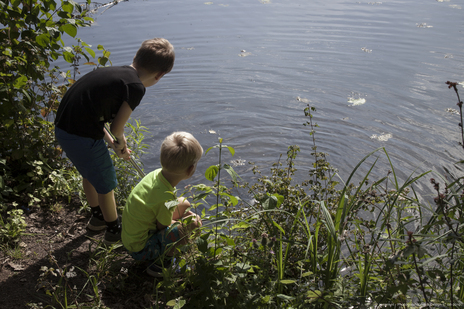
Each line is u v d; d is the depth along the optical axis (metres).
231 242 2.51
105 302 2.58
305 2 14.23
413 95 7.29
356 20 11.91
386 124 6.38
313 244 2.56
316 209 3.31
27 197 3.61
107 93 2.60
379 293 2.25
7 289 2.62
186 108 6.95
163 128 6.21
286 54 9.37
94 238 3.23
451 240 2.17
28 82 3.83
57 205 3.57
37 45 3.78
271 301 2.27
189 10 12.81
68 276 2.72
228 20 11.88
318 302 2.20
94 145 2.73
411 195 4.57
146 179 2.78
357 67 8.61
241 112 6.82
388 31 10.88
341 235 2.31
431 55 9.17
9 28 3.70
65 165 4.13
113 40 9.62
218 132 6.19
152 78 2.88
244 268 2.34
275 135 6.12
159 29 10.70
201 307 2.35
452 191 2.54
